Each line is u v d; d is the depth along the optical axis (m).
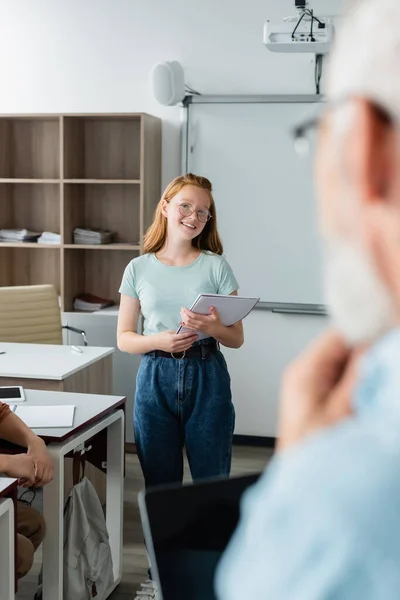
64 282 4.68
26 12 4.88
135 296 2.81
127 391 4.69
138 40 4.76
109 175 4.86
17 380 3.39
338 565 0.23
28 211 4.96
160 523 0.37
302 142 0.27
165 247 2.80
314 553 0.23
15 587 2.14
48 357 3.72
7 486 2.05
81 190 4.88
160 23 4.72
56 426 2.54
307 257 4.59
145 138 4.47
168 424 2.70
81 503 2.54
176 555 0.36
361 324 0.25
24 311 4.25
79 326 4.69
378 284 0.25
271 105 4.54
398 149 0.24
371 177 0.24
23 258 5.02
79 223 4.86
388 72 0.24
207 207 2.73
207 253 2.80
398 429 0.23
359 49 0.25
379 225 0.24
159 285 2.74
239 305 2.58
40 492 3.92
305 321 4.65
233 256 4.70
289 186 4.57
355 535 0.22
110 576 2.64
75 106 4.88
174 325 2.74
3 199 4.96
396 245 0.24
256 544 0.25
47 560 2.43
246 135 4.60
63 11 4.84
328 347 0.27
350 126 0.25
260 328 4.72
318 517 0.23
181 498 0.37
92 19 4.80
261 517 0.25
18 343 4.05
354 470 0.23
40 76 4.90
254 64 4.62
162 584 0.36
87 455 2.92
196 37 4.68
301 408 0.27
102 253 4.92
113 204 4.88
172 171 4.80
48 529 2.43
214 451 2.69
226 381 2.72
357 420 0.25
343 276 0.26
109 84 4.82
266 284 4.67
